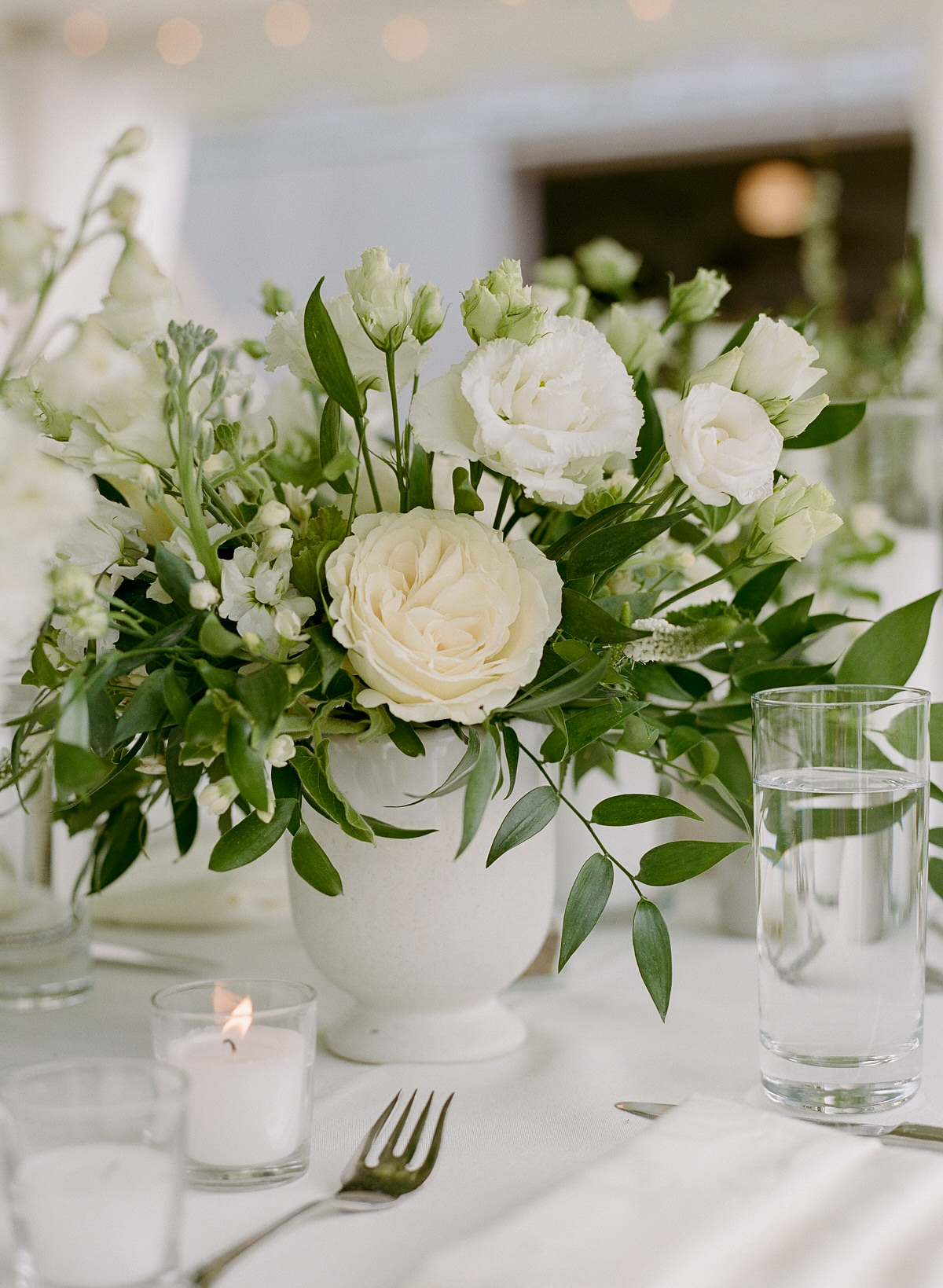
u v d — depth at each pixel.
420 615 0.60
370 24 4.43
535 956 0.74
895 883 0.60
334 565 0.62
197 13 4.48
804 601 0.78
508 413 0.61
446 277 4.97
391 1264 0.47
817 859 0.60
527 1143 0.58
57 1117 0.42
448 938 0.69
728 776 0.78
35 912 0.81
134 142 0.74
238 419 0.83
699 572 0.84
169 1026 0.54
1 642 0.52
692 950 0.94
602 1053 0.72
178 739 0.64
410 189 4.93
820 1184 0.47
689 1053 0.71
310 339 0.63
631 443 0.62
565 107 4.82
